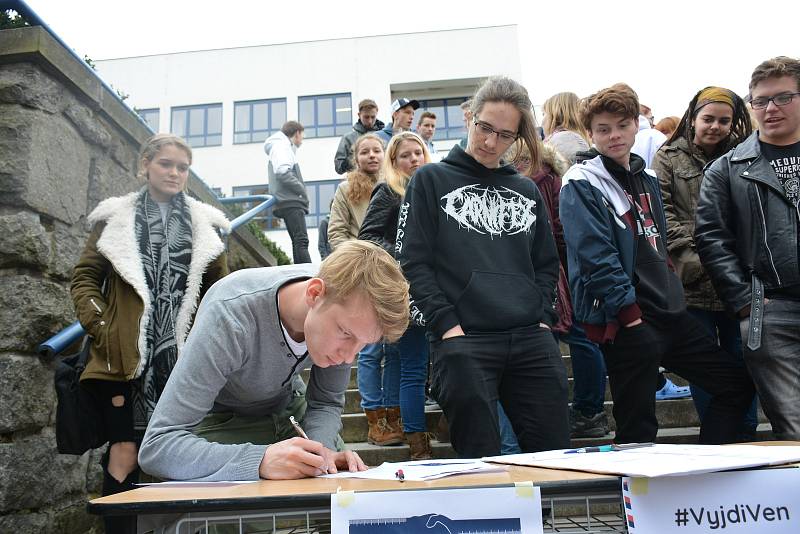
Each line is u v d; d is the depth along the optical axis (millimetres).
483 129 2410
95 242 2590
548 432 2193
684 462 1066
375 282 1420
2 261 2805
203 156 27359
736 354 3197
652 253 2719
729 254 2699
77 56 3219
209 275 2756
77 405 2352
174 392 1552
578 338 3281
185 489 1186
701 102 3256
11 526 2617
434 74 27516
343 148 6055
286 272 1756
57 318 2980
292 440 1447
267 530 1439
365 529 984
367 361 3584
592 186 2750
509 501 994
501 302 2240
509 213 2412
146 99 27922
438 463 1487
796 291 2529
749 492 1018
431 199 2406
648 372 2547
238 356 1626
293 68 27922
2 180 2834
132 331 2414
